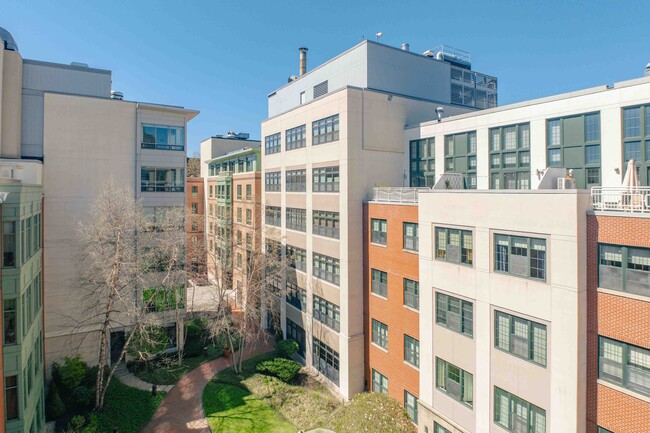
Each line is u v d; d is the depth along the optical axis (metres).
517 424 15.91
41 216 25.50
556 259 14.52
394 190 24.91
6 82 27.31
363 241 27.23
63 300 28.58
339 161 27.27
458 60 36.09
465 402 18.28
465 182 25.12
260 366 30.02
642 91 17.36
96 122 30.39
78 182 29.64
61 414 23.25
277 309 36.25
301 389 28.19
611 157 18.44
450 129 26.00
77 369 25.45
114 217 25.53
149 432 22.72
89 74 31.88
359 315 27.23
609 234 13.68
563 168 19.31
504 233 16.44
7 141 27.33
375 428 19.53
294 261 33.97
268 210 38.28
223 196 49.84
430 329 20.19
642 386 12.99
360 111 27.05
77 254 29.08
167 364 31.28
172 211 31.27
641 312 12.88
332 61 33.00
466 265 18.22
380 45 30.02
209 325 32.12
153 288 30.16
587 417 14.27
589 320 14.26
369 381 26.77
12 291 16.38
